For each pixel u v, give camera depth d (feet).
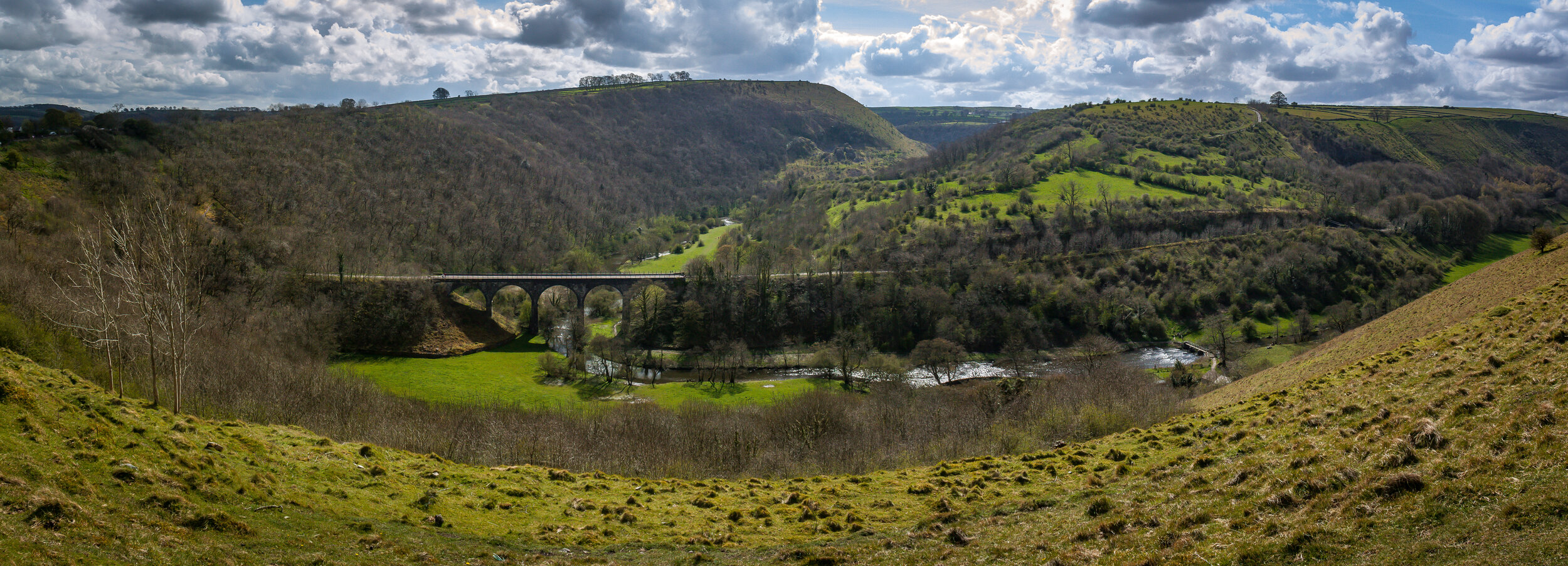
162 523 74.95
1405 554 54.90
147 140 569.64
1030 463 119.14
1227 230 534.78
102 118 565.12
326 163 638.94
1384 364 130.52
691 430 208.13
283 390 215.31
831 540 90.07
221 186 524.93
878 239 538.06
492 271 527.81
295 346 306.96
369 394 246.27
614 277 444.14
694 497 113.60
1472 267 493.77
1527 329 111.45
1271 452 90.89
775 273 472.03
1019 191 638.94
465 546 86.43
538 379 339.98
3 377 91.09
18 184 433.89
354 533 84.79
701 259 481.05
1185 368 298.76
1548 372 81.30
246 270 377.09
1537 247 215.72
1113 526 77.46
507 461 165.48
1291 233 519.60
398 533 87.66
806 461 174.19
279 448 111.55
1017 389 230.48
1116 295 448.24
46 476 75.41
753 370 370.32
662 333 415.85
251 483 92.79
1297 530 63.00
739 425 215.51
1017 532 84.53
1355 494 66.59
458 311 415.64
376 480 105.70
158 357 199.93
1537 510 53.67
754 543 90.33
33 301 218.38
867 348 389.19
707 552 87.25
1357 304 434.71
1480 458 65.05
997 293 438.81
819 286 442.50
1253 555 61.72
